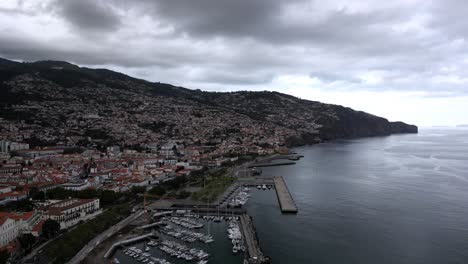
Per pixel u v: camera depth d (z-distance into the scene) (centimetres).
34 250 19562
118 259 19862
